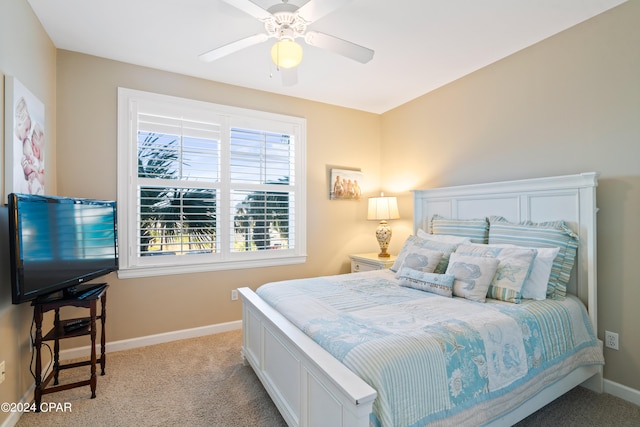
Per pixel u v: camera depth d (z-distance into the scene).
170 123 3.01
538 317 1.82
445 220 3.09
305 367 1.50
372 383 1.21
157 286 2.95
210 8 2.08
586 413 1.92
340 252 3.96
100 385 2.22
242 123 3.35
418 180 3.66
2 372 1.68
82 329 2.09
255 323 2.28
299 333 1.66
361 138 4.11
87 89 2.67
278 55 1.86
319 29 2.31
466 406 1.40
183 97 3.05
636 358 2.03
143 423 1.83
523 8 2.10
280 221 3.57
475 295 2.05
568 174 2.34
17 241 1.63
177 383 2.26
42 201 1.83
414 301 2.03
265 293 2.33
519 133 2.65
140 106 2.87
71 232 2.08
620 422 1.84
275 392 1.87
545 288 2.07
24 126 1.90
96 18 2.18
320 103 3.81
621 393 2.08
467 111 3.09
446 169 3.31
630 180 2.05
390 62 2.83
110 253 2.48
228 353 2.74
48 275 1.86
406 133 3.83
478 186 2.84
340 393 1.18
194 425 1.82
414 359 1.32
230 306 3.28
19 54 1.88
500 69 2.79
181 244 3.04
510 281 2.06
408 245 2.88
